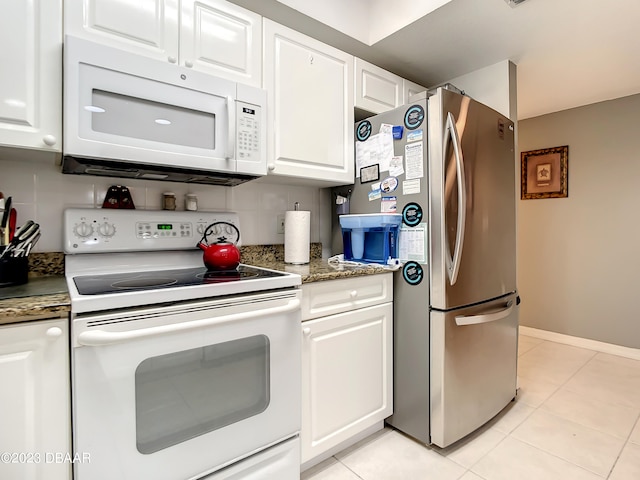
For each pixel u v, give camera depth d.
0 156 1.16
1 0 0.97
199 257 1.59
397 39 1.89
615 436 1.72
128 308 0.93
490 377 1.81
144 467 0.95
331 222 2.20
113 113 1.10
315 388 1.42
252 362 1.17
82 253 1.32
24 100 0.99
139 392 0.94
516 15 1.68
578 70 2.30
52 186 1.32
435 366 1.57
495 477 1.43
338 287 1.49
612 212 2.89
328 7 1.73
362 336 1.60
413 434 1.67
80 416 0.85
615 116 2.86
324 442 1.46
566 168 3.12
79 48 1.04
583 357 2.80
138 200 1.51
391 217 1.67
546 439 1.70
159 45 1.21
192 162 1.25
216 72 1.34
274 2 1.55
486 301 1.77
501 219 1.87
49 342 0.83
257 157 1.41
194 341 1.02
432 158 1.57
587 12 1.66
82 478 0.86
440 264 1.54
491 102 2.19
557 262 3.20
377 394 1.67
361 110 1.93
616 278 2.87
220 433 1.09
